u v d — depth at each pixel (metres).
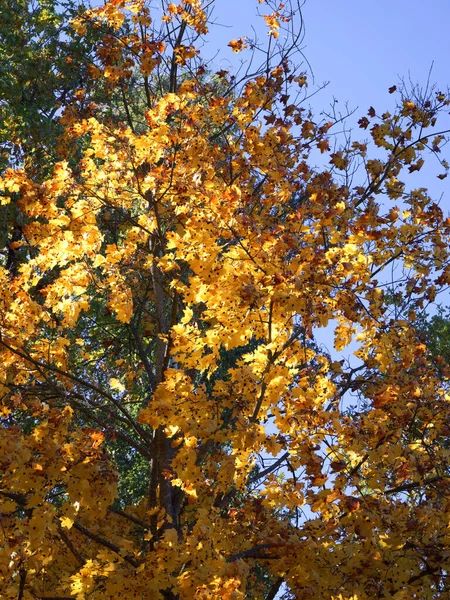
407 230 6.91
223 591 5.47
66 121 8.64
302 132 7.91
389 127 7.77
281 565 6.47
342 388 7.34
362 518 5.95
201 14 8.22
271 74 8.01
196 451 6.04
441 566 6.35
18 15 11.80
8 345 7.04
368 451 6.36
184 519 8.08
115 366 9.30
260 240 5.90
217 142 8.02
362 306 6.05
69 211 7.50
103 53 8.23
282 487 6.46
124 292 6.93
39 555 6.13
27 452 5.52
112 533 7.66
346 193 7.45
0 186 7.02
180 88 7.68
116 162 7.06
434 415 6.79
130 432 9.84
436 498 6.80
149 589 5.79
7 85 10.90
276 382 6.04
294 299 5.68
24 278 7.00
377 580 6.36
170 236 6.45
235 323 6.16
